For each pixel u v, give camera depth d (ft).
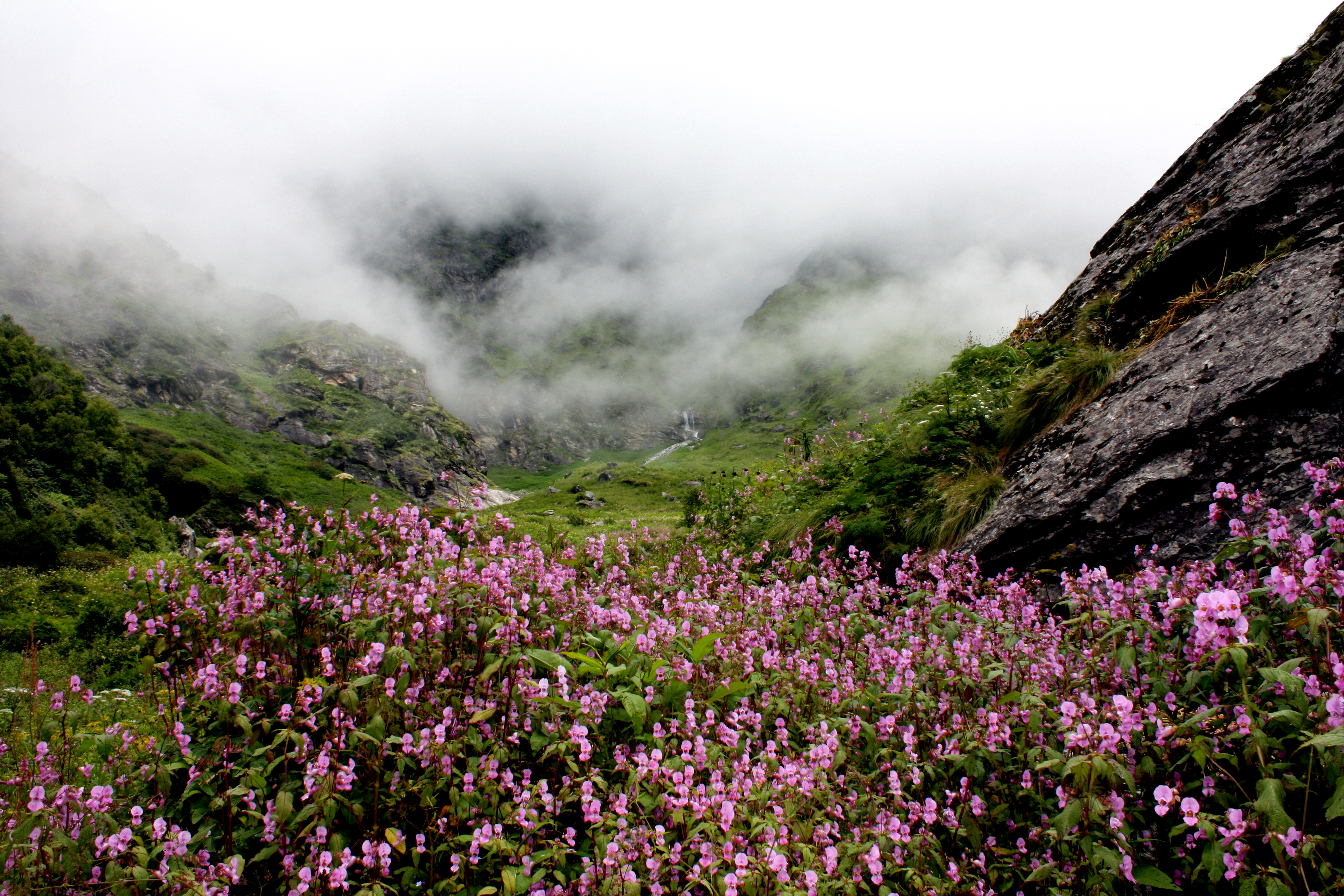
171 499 312.91
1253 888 7.89
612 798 10.66
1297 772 9.11
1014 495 24.94
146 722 15.79
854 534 29.78
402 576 15.02
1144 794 10.29
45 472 197.47
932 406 36.91
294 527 16.26
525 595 13.89
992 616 16.71
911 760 11.73
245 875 10.73
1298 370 18.34
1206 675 9.85
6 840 9.87
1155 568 15.06
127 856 9.84
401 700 12.17
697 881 8.91
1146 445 21.09
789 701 14.20
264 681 12.92
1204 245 26.78
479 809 10.67
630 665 13.80
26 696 18.03
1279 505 17.19
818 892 8.93
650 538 39.17
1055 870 9.12
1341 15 30.50
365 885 9.41
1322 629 9.82
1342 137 23.59
